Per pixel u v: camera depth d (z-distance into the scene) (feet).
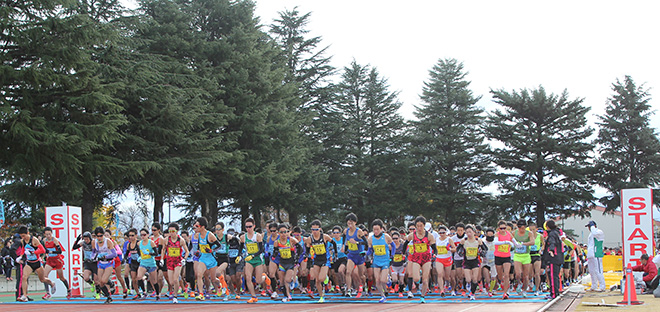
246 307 42.19
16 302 51.60
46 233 54.49
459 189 184.85
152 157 97.60
